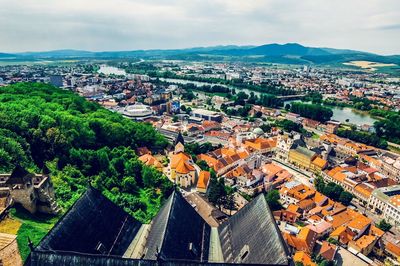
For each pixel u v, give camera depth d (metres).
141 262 44.59
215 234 67.12
